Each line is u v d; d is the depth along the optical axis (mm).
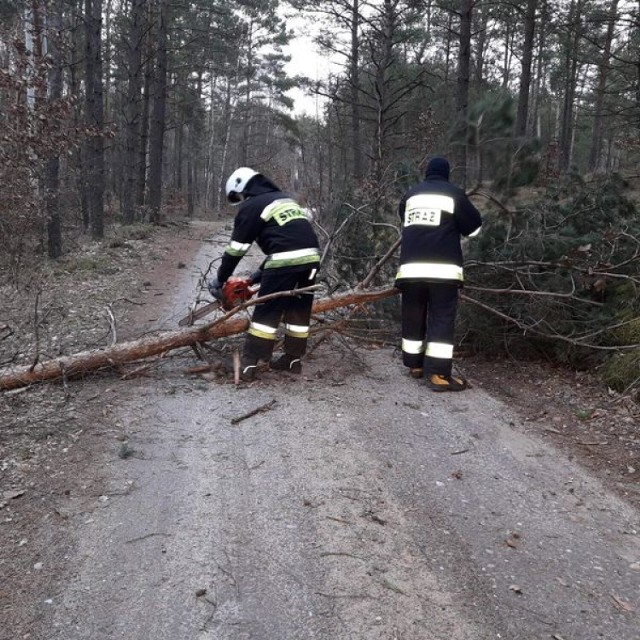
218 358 5891
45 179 11516
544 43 28375
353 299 5984
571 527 3395
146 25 22156
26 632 2566
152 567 2959
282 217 5352
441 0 17750
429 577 2928
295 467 3941
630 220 6332
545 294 5621
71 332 6969
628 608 2764
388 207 7395
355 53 20688
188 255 14086
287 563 3000
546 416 4957
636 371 5145
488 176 5797
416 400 5156
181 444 4254
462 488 3764
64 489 3645
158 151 21734
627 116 15945
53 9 12594
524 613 2711
